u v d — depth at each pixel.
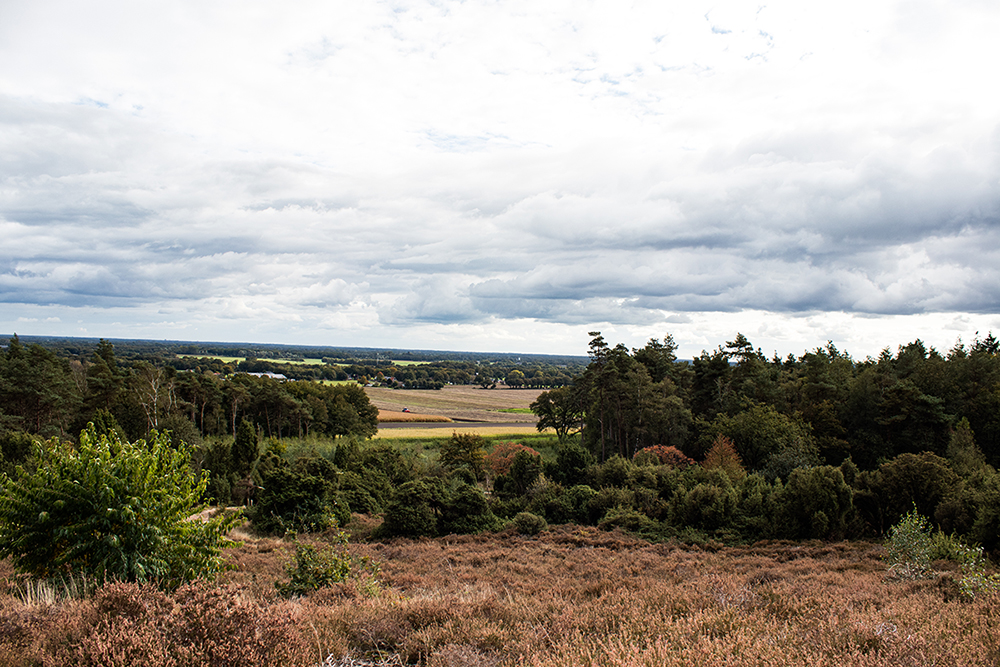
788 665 5.05
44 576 8.52
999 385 55.38
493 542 30.11
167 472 9.77
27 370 60.00
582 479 43.47
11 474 36.81
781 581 13.86
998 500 24.25
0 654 5.05
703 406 70.19
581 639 6.39
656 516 35.72
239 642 5.13
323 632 6.69
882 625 6.21
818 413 58.66
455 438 61.28
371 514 41.28
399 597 10.55
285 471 35.38
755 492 34.31
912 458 30.77
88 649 4.80
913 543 17.11
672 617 7.80
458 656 6.14
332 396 102.75
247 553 20.95
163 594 6.21
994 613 7.14
